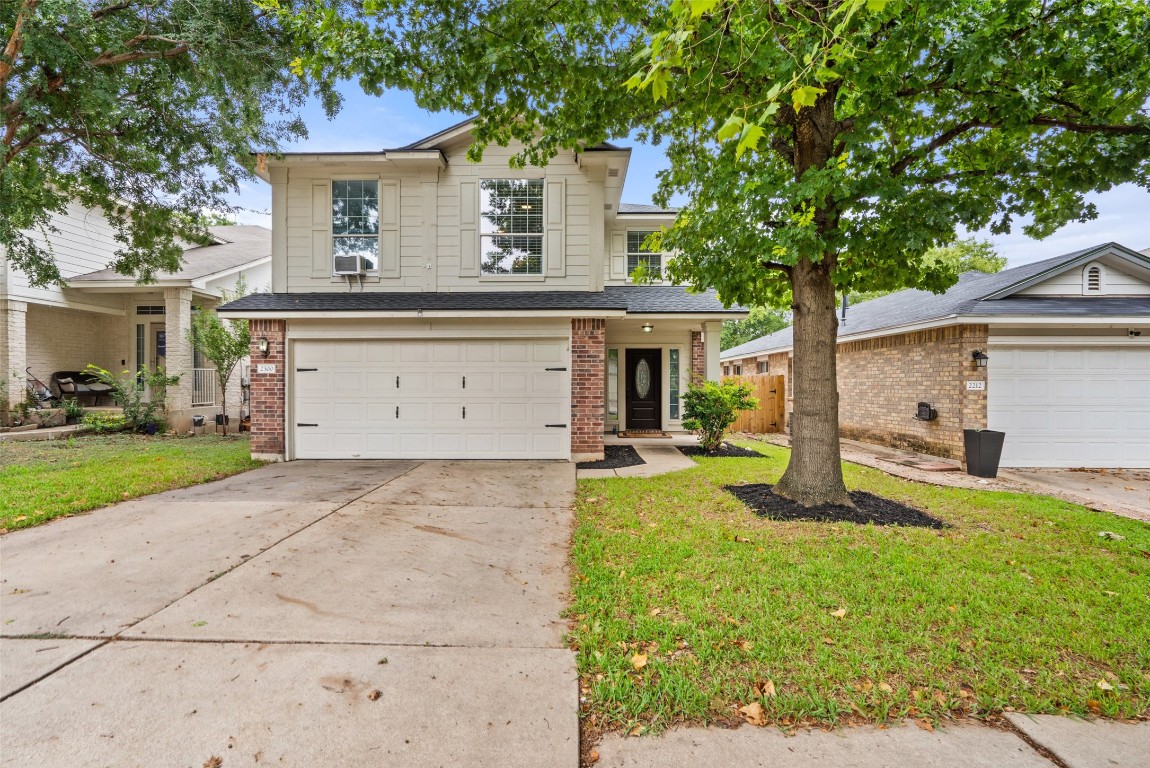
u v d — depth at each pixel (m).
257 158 8.67
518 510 5.57
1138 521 5.25
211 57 8.40
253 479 7.12
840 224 4.96
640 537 4.55
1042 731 2.14
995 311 8.59
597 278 9.20
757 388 15.05
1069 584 3.60
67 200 10.39
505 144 6.04
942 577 3.66
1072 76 4.52
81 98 8.37
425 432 8.70
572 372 8.62
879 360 11.62
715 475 7.25
